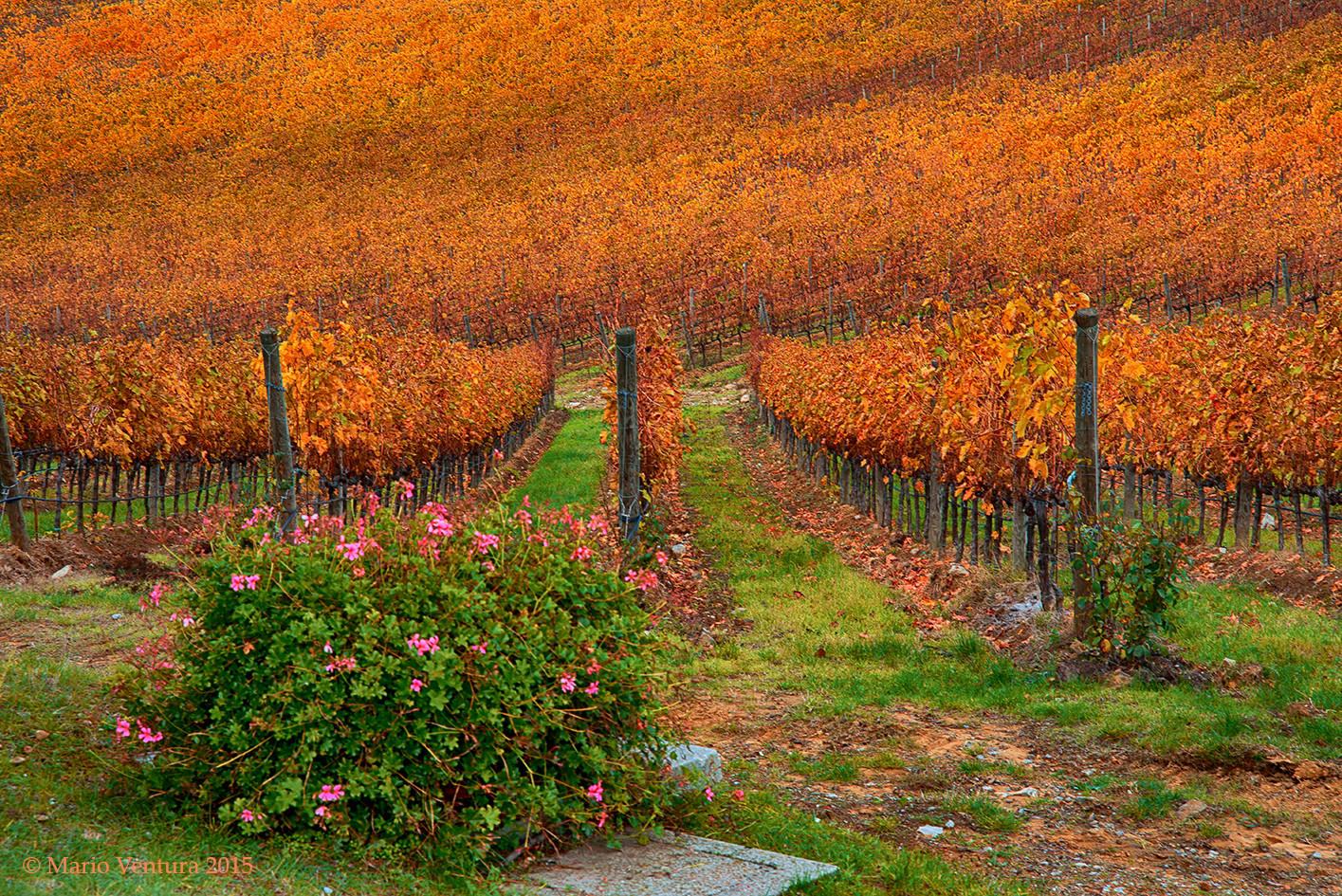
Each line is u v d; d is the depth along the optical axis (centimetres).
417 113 9525
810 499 1823
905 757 642
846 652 878
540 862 442
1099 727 664
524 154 8238
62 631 797
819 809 559
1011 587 1012
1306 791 554
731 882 423
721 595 1091
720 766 589
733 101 8388
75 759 495
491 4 11681
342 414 1225
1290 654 775
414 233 6569
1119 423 1287
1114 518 812
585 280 4978
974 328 1083
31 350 1468
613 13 10869
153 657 512
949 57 8175
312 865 404
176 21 12212
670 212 5909
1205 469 1266
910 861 466
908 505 1404
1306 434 1093
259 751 436
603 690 482
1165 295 3400
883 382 1386
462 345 2028
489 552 510
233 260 6519
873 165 5972
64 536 1191
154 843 402
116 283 6175
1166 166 4594
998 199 4684
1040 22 8325
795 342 2575
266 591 454
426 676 440
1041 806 561
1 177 8950
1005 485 1053
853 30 9419
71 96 10819
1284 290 3141
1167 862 487
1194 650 816
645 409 1251
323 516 526
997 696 744
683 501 1742
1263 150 4400
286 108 10050
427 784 436
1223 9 7238
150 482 1445
